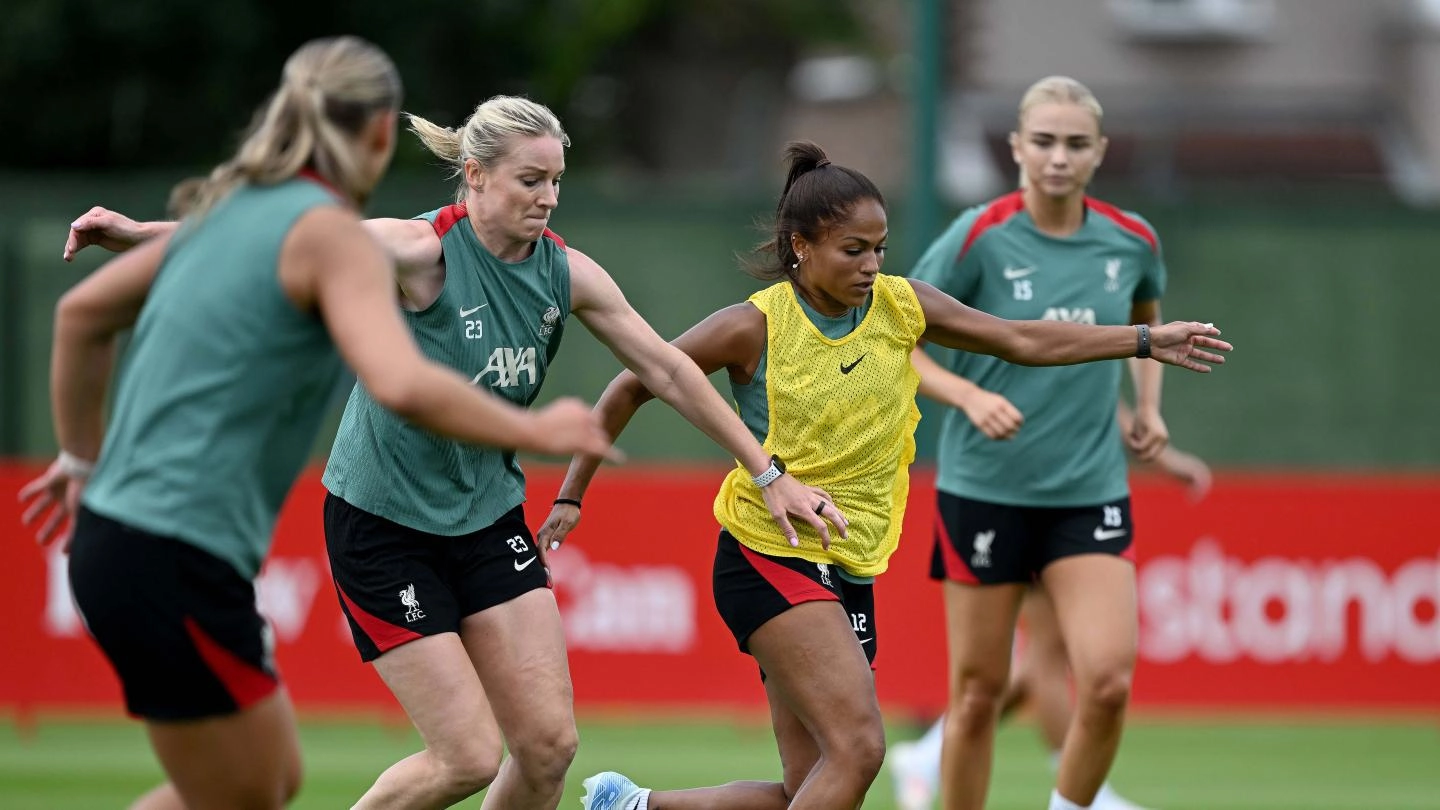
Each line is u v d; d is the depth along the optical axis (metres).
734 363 17.14
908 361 17.34
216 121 66.06
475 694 16.62
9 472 33.22
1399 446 41.94
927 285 17.48
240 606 12.87
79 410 13.64
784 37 85.69
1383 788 29.20
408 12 67.94
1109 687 20.23
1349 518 32.97
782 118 93.00
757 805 18.12
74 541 12.78
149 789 28.23
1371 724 37.06
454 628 16.98
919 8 36.44
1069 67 87.75
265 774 13.23
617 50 82.19
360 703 33.12
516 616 17.17
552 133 16.72
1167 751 33.38
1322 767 31.50
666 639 33.44
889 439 17.23
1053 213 21.77
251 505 12.73
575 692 33.47
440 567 17.17
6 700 33.06
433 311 16.75
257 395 12.44
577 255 17.53
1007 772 30.83
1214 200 42.78
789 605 16.59
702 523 33.53
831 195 16.34
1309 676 32.84
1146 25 87.56
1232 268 42.25
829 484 17.05
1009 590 21.36
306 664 33.22
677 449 41.81
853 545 17.17
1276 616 32.94
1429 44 87.12
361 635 17.03
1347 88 87.75
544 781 16.97
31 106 66.00
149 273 13.12
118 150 66.56
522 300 17.08
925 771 26.02
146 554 12.44
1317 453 42.09
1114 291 21.83
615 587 33.56
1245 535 33.00
